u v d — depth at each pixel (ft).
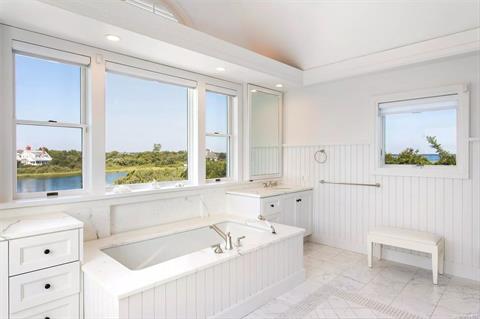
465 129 10.03
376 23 10.27
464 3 8.73
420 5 9.22
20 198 7.60
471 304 8.30
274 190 12.94
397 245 10.28
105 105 8.96
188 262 6.86
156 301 5.86
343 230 13.34
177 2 10.59
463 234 10.19
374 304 8.33
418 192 11.18
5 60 7.16
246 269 7.82
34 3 6.13
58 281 6.35
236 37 12.07
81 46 8.39
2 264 5.64
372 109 12.29
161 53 9.26
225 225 11.35
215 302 7.03
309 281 9.84
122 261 8.45
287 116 15.30
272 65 12.07
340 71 12.45
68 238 6.49
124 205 9.48
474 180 9.98
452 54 9.68
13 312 5.77
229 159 13.52
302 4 10.37
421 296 8.79
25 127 7.69
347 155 13.16
